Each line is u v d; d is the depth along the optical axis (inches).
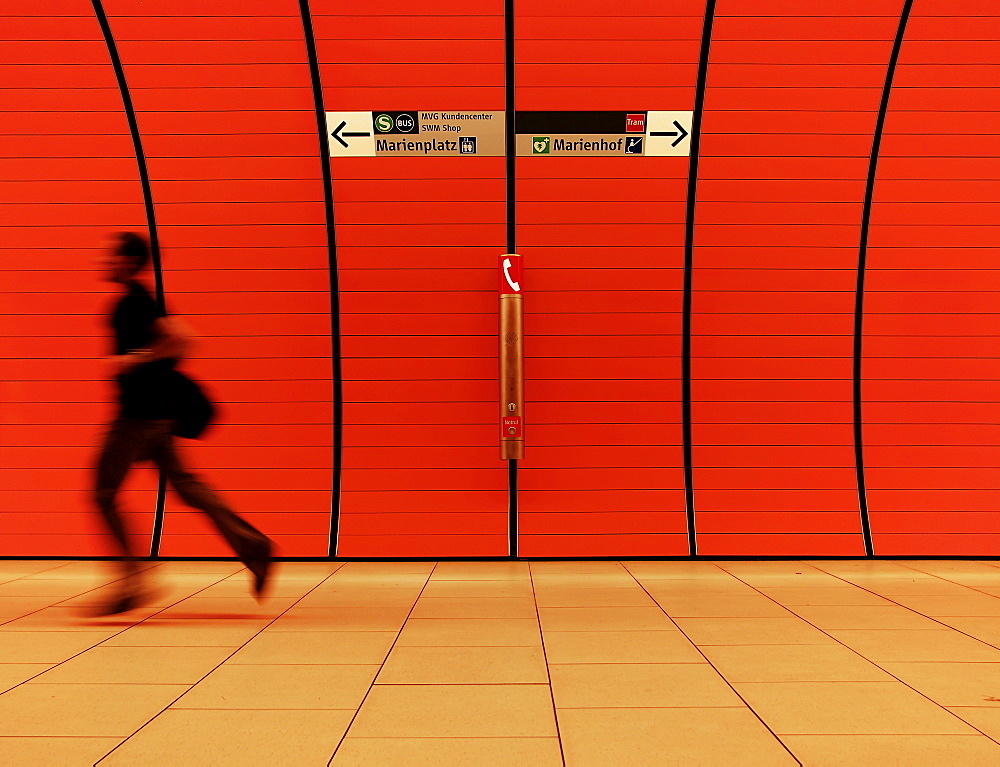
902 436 180.7
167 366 125.9
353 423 181.9
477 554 180.7
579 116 173.5
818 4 168.1
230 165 174.9
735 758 73.7
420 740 77.8
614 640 114.2
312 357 181.3
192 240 177.9
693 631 119.3
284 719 83.4
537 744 76.8
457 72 170.9
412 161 175.3
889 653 107.7
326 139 173.9
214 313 180.1
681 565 174.9
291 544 180.7
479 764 72.2
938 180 176.1
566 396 181.9
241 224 177.8
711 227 178.5
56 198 176.1
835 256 179.5
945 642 113.2
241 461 180.9
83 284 178.4
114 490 126.6
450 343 181.5
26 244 177.6
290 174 175.6
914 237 178.5
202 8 167.2
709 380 181.5
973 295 179.9
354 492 181.3
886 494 181.0
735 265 179.8
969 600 140.8
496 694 91.0
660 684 94.5
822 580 158.6
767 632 118.6
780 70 171.2
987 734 79.4
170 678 97.2
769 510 181.0
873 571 167.8
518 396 170.2
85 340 179.9
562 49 170.2
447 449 182.1
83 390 180.2
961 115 173.0
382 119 172.9
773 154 175.3
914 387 181.2
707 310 180.7
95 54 169.5
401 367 181.8
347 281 179.9
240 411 180.9
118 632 119.0
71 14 167.3
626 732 79.7
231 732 80.0
